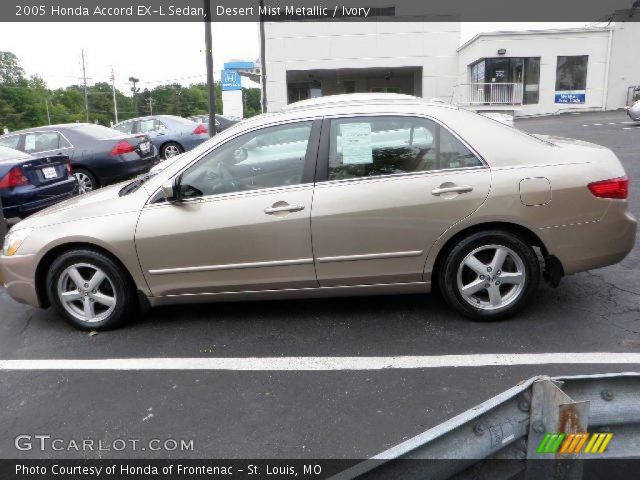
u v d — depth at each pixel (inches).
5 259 165.9
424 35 1076.5
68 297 165.5
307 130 155.3
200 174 156.8
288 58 1074.1
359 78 1240.8
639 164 402.9
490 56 1037.8
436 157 151.3
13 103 3476.9
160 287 159.2
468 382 127.3
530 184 147.2
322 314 170.4
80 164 377.7
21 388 134.8
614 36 1026.7
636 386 69.9
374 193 149.3
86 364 145.9
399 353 143.0
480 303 157.1
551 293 178.4
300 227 150.8
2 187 279.4
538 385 65.8
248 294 158.1
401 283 155.8
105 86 3951.8
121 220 156.8
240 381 133.0
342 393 125.4
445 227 149.2
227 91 1374.3
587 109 1059.3
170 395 128.3
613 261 154.3
